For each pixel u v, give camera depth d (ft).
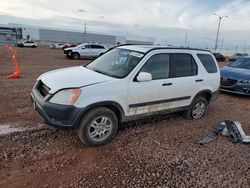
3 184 10.36
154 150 14.12
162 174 11.80
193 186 11.04
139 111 15.56
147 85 15.38
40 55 89.71
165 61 16.58
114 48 18.39
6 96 23.24
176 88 17.10
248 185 11.35
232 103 26.53
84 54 80.84
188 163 12.92
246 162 13.38
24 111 19.16
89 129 13.55
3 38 286.25
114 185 10.76
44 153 12.99
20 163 11.93
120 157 13.14
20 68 45.62
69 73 15.11
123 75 14.76
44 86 14.24
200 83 18.79
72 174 11.37
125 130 16.61
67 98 12.78
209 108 23.84
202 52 19.53
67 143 14.21
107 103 13.79
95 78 14.12
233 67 32.76
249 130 18.54
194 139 16.01
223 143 15.61
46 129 15.85
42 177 11.00
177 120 19.31
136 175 11.60
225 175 12.03
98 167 12.07
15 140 14.17
